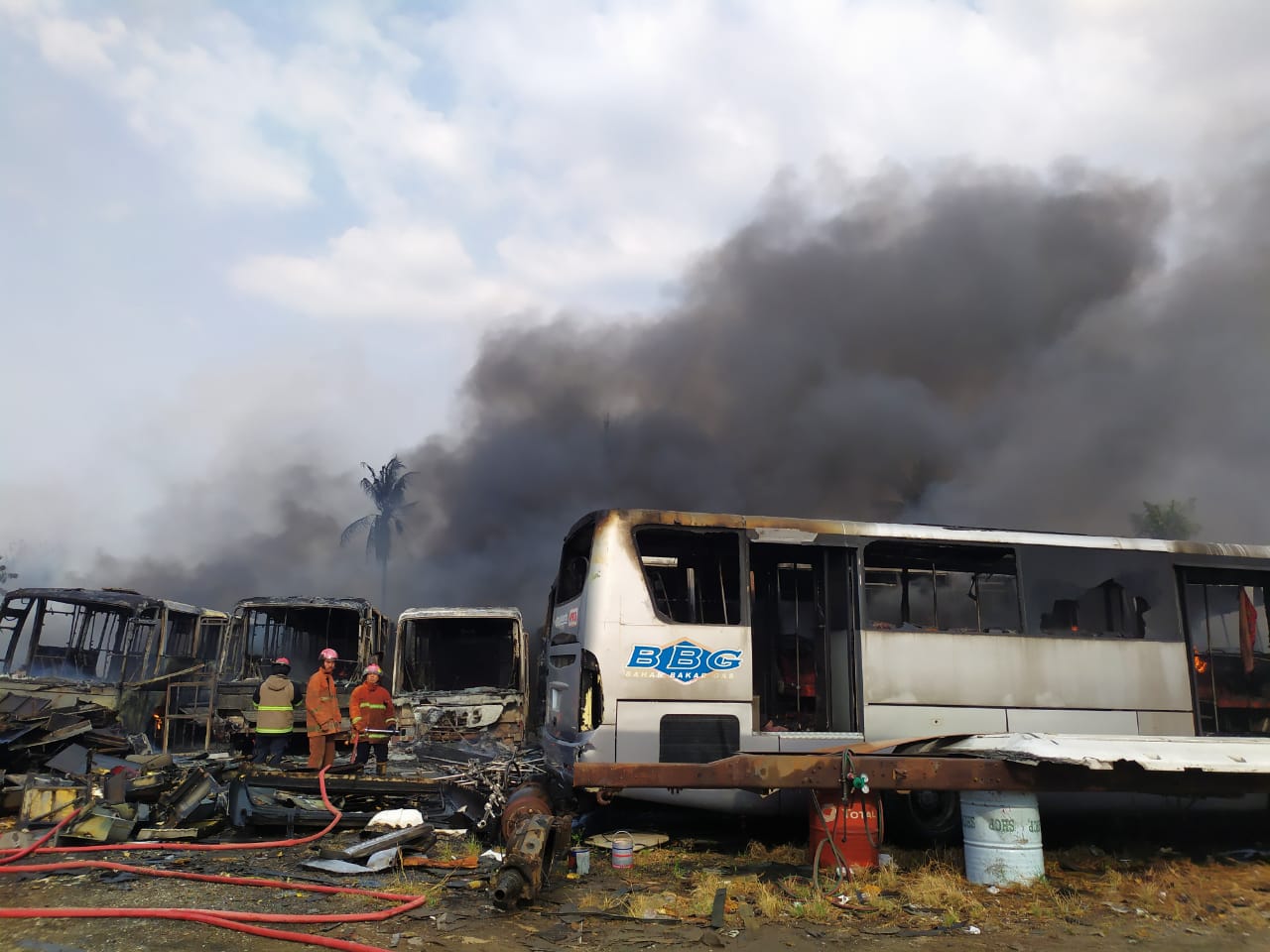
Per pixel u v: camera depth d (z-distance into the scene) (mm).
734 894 6582
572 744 8586
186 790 8703
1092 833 9188
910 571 9320
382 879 6809
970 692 9000
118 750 11273
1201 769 6926
